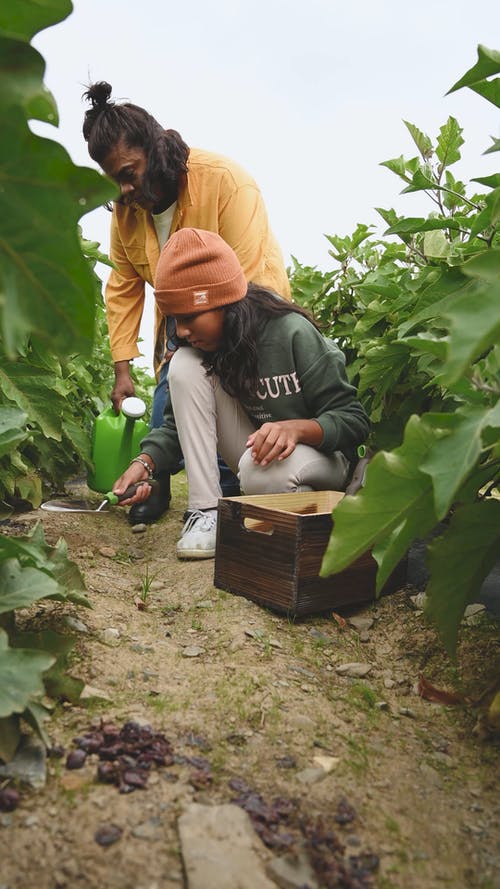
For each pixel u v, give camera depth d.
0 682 0.96
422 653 1.63
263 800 1.03
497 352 1.10
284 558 1.74
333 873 0.89
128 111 2.38
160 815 0.96
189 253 2.01
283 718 1.27
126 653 1.47
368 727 1.30
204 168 2.52
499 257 0.86
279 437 2.01
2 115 0.62
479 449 0.92
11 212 0.65
